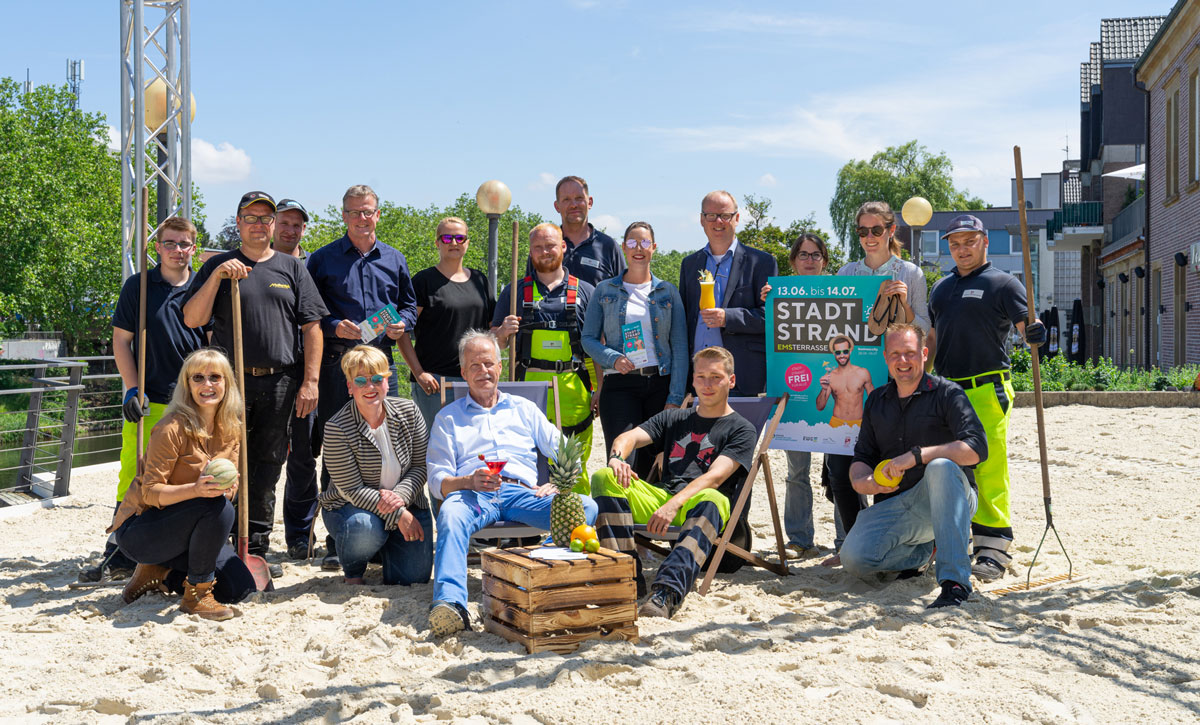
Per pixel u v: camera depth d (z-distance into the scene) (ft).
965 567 16.85
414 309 22.93
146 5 43.52
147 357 20.31
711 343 21.81
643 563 20.35
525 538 20.80
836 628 15.35
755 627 15.60
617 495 17.98
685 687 12.68
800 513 21.85
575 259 24.73
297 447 21.50
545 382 21.39
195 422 17.08
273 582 19.10
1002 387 19.58
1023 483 30.71
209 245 219.20
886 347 18.30
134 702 12.57
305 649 14.83
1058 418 46.75
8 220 144.25
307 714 11.99
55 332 151.64
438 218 252.21
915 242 198.29
